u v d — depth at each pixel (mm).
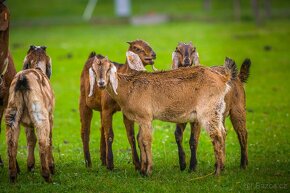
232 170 14180
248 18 53031
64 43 42000
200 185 12812
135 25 53312
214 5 64625
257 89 26891
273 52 36219
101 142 15258
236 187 12664
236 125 14508
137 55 14812
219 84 13383
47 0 70562
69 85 29875
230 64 13922
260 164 14984
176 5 66250
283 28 45969
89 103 15078
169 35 44281
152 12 61688
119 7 60375
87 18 57844
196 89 13383
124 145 18281
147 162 13586
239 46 38312
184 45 15375
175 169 14516
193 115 13516
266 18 52688
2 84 14469
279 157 15883
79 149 17844
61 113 24094
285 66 32125
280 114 21984
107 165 14492
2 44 14227
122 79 13562
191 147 14250
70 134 20359
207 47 38094
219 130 13312
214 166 14555
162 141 18312
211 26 49062
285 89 26781
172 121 13664
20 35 48250
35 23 55719
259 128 19828
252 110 22656
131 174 13992
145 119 13492
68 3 68562
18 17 61719
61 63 35156
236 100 14430
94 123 21953
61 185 12797
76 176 13805
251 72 30750
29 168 14250
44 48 14523
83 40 43531
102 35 46281
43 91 12852
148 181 13094
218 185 12820
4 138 19969
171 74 13617
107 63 13047
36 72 13172
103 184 12992
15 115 12445
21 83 12414
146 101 13469
